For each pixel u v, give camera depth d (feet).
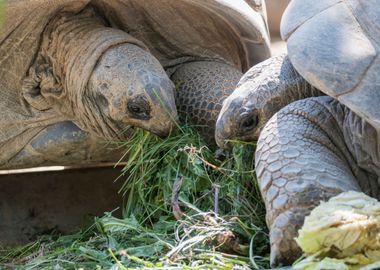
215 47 33.47
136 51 30.04
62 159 32.71
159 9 32.17
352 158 24.64
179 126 29.45
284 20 24.50
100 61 30.04
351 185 23.13
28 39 31.37
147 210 28.66
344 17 23.62
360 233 21.49
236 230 25.36
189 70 31.76
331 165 23.38
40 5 30.35
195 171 27.91
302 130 23.97
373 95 22.35
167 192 28.27
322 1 24.20
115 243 26.63
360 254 21.62
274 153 23.49
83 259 26.45
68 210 33.78
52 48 31.45
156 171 29.04
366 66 22.67
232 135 26.86
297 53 23.53
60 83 31.60
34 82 31.71
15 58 31.50
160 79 29.37
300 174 22.98
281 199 22.82
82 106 30.68
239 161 26.94
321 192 22.70
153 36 32.86
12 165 32.76
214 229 25.16
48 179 34.19
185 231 25.22
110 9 32.09
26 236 33.55
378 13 23.27
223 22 32.58
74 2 31.22
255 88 26.71
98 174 34.17
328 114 24.57
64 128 31.86
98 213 33.71
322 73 22.97
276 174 23.16
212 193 27.30
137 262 25.02
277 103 26.66
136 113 29.35
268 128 24.16
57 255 27.12
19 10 30.22
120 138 30.58
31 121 31.91
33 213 33.76
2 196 33.88
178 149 28.22
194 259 24.31
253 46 33.17
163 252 25.59
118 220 27.50
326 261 21.35
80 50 30.60
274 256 22.80
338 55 22.99
